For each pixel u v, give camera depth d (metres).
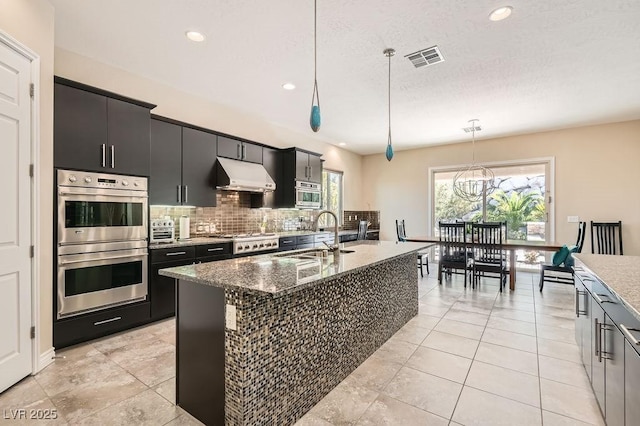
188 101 4.16
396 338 3.04
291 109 4.79
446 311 3.83
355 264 2.15
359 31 2.74
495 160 6.32
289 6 2.41
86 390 2.09
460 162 6.73
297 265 2.09
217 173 4.27
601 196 5.35
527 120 5.19
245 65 3.38
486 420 1.82
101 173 2.89
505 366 2.46
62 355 2.58
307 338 1.98
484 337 3.03
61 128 2.64
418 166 7.26
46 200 2.41
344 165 7.42
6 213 2.06
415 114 4.91
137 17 2.56
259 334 1.66
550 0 2.32
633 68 3.38
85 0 2.34
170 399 2.00
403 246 3.36
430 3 2.37
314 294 2.05
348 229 7.40
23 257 2.20
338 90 4.02
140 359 2.52
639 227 5.08
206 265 2.09
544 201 5.86
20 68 2.15
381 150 7.55
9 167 2.08
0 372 2.02
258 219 5.27
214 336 1.72
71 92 2.71
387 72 3.52
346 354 2.36
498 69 3.43
